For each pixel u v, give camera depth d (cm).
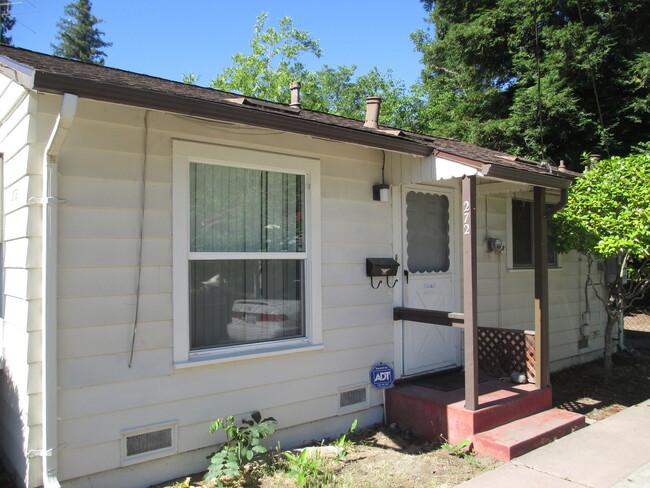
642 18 1534
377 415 548
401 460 447
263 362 461
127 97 325
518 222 764
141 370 393
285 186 494
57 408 355
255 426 434
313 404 495
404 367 579
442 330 631
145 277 398
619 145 1478
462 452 461
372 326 548
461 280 661
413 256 603
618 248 637
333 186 523
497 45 1738
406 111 2403
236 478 402
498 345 614
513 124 1565
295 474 400
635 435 503
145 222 400
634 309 1455
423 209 617
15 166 388
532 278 779
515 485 391
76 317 366
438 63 2138
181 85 563
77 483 364
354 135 449
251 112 379
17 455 381
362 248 545
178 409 411
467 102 1880
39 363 356
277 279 486
